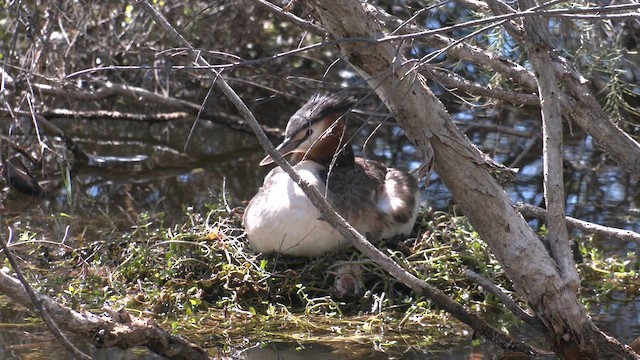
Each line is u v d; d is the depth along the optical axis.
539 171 14.48
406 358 8.22
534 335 8.90
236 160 15.31
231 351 8.42
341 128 11.12
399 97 6.98
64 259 11.08
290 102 16.78
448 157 7.17
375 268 10.02
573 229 12.22
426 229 11.22
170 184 14.20
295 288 9.91
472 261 10.25
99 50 14.73
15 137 14.82
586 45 11.65
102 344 6.85
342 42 6.39
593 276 10.58
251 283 9.80
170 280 10.00
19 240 11.09
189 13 15.19
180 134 16.44
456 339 8.80
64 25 14.88
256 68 16.06
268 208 10.15
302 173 10.41
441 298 8.02
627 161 7.95
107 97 16.09
